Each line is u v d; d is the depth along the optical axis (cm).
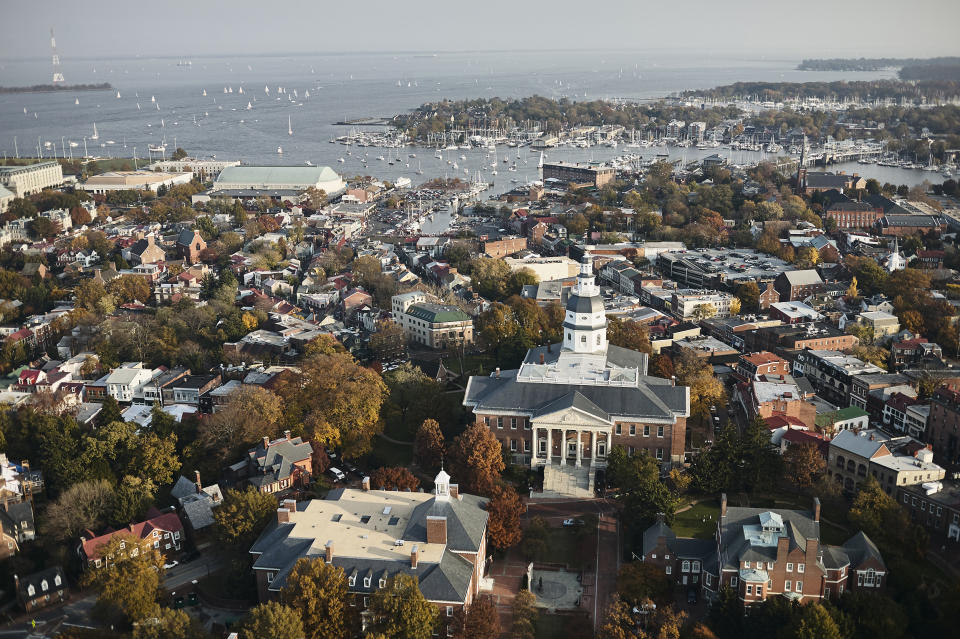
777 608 19212
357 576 19462
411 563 19612
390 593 18675
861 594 19700
